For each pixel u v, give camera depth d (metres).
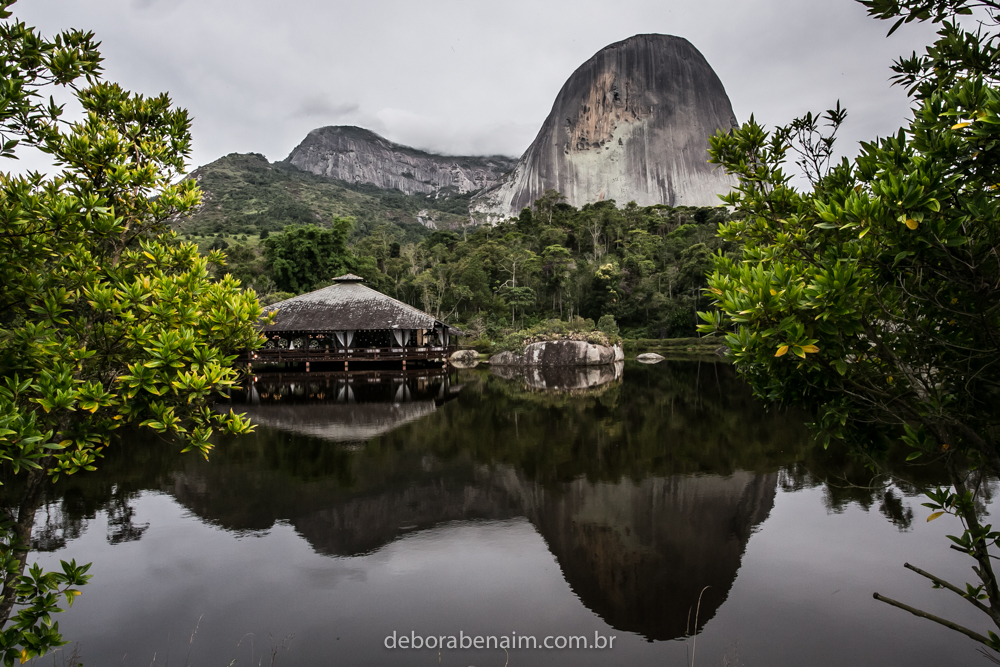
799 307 2.17
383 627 4.64
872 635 4.31
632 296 47.06
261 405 16.91
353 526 6.91
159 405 3.20
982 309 2.08
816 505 7.11
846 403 2.58
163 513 7.35
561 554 6.01
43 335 2.91
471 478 8.85
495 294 48.12
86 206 2.96
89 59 3.15
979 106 1.98
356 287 32.91
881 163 2.39
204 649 4.31
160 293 3.21
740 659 4.07
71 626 4.63
